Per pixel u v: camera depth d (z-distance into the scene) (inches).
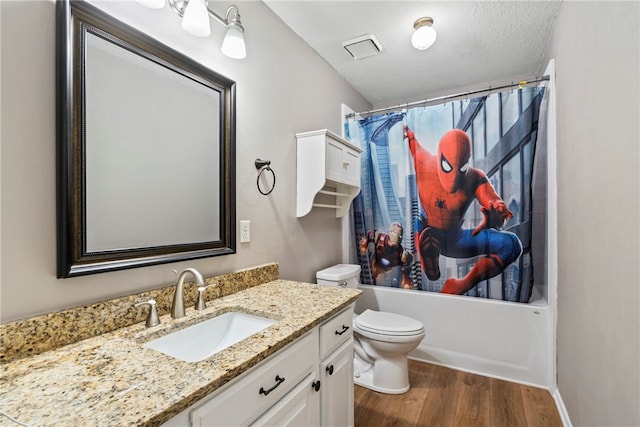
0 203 31.3
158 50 46.2
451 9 72.7
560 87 71.2
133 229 42.9
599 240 46.3
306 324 42.1
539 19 76.4
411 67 101.8
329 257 97.1
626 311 37.5
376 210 103.2
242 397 32.4
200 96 53.3
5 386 26.6
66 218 35.3
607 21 42.8
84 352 33.3
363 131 104.4
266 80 70.4
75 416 22.6
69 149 35.6
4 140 31.5
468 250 90.4
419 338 75.7
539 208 83.0
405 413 69.7
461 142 90.2
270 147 71.3
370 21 77.2
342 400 54.6
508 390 78.7
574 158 59.6
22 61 32.8
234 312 50.3
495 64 100.0
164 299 46.1
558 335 73.7
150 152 45.2
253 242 65.6
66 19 35.5
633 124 35.2
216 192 56.4
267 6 71.3
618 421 40.0
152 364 30.7
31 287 33.3
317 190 77.4
